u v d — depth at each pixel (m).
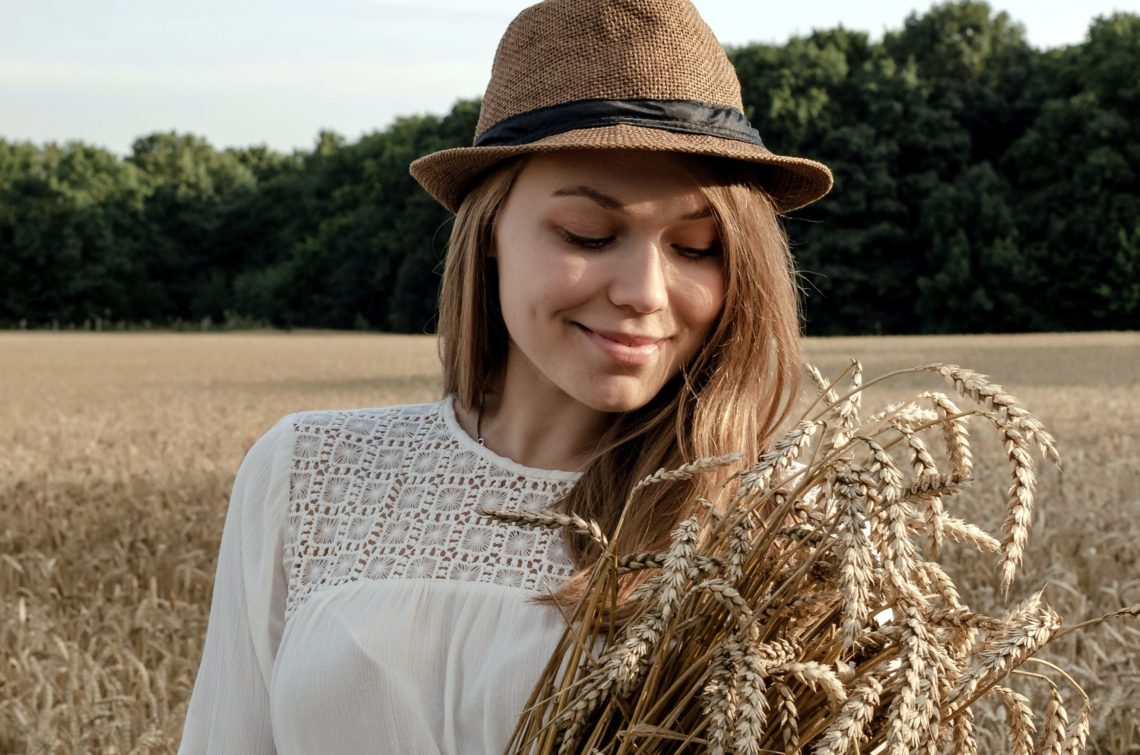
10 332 72.00
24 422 15.62
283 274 79.44
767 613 1.36
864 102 68.88
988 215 62.91
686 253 1.63
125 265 82.44
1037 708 3.76
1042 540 6.49
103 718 3.96
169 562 6.78
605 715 1.40
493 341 1.84
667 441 1.65
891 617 1.54
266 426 14.12
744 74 70.94
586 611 1.44
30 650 4.96
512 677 1.59
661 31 1.61
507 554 1.69
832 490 1.26
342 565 1.76
